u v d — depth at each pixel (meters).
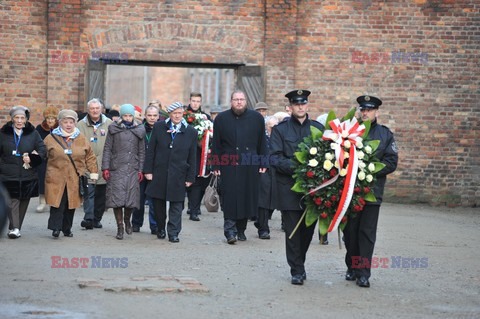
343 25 20.08
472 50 20.19
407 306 8.95
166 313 8.16
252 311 8.42
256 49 20.00
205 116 16.66
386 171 9.93
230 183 13.34
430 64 20.16
